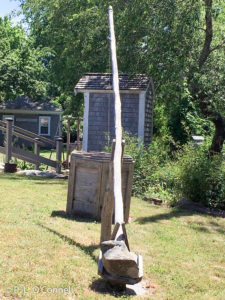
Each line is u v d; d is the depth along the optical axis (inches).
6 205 291.7
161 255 218.1
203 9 577.6
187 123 660.7
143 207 351.6
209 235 274.5
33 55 1019.9
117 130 212.8
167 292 168.7
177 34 530.6
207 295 168.6
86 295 153.5
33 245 201.0
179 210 351.9
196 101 642.8
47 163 563.5
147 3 541.3
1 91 1011.9
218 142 622.8
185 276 189.0
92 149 585.6
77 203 283.3
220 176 368.2
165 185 421.7
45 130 1219.9
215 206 364.5
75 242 216.5
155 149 476.1
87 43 753.0
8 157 520.4
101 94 578.6
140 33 583.2
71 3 799.7
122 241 160.1
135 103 569.9
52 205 308.7
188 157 411.8
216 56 589.3
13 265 172.1
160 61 543.2
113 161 203.8
